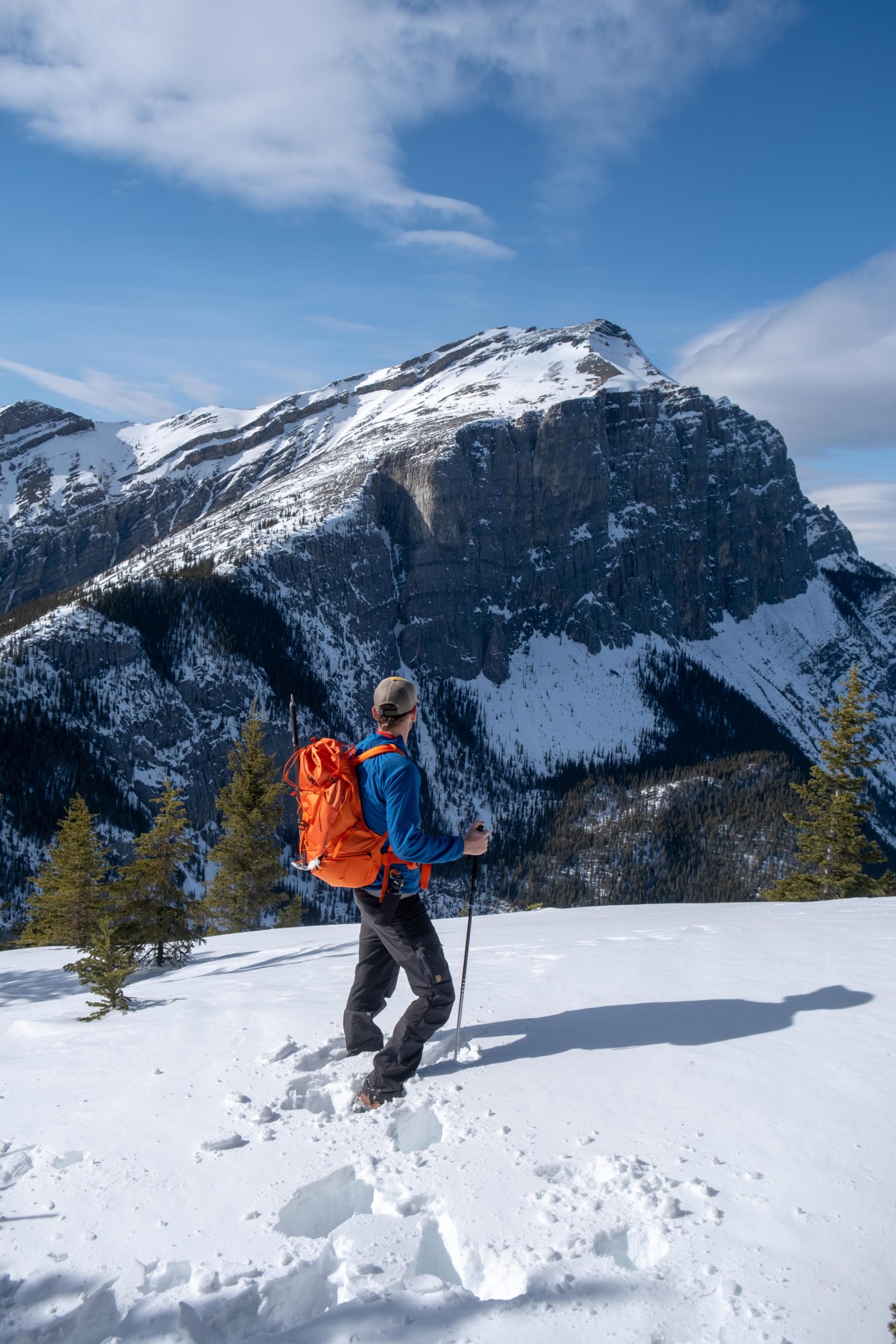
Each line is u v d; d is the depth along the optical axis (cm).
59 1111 374
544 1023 450
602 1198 281
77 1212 290
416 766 381
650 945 678
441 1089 372
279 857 3127
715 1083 359
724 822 17638
